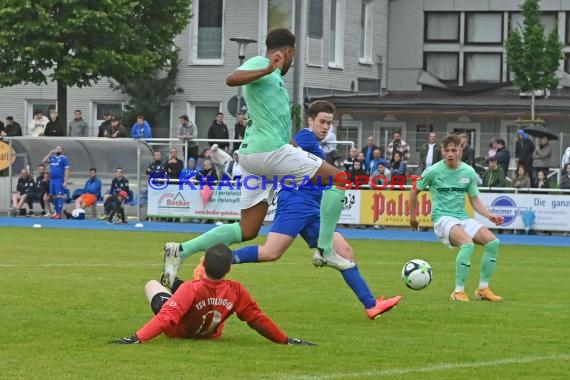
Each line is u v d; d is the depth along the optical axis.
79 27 78.69
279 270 35.91
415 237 57.12
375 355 19.06
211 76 91.88
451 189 28.78
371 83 98.38
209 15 92.19
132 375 16.70
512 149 82.56
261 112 22.17
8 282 30.03
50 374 16.70
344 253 23.61
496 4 98.62
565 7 96.25
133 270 34.62
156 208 65.69
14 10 78.06
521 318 24.42
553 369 18.02
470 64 99.50
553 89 87.50
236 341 20.05
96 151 68.75
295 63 74.62
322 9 91.88
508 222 60.06
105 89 94.69
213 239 22.16
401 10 100.06
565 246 52.81
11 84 80.69
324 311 25.05
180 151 66.81
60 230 57.44
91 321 22.39
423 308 26.03
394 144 64.31
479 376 17.28
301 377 16.80
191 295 19.11
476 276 35.78
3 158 70.19
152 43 83.44
